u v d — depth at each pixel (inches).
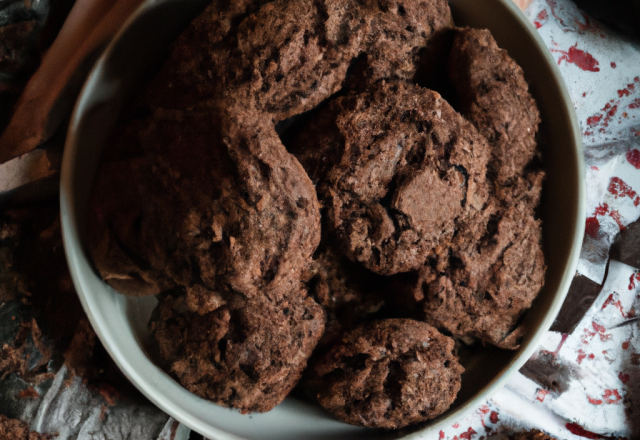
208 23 12.6
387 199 13.0
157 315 13.5
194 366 13.0
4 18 13.9
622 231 17.0
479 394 13.7
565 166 13.9
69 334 14.4
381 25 13.0
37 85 14.0
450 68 13.6
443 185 13.1
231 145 12.1
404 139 12.9
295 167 12.5
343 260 13.6
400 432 13.6
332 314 13.8
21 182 14.0
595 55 17.0
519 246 13.6
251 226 12.2
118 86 13.2
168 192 12.4
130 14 13.1
